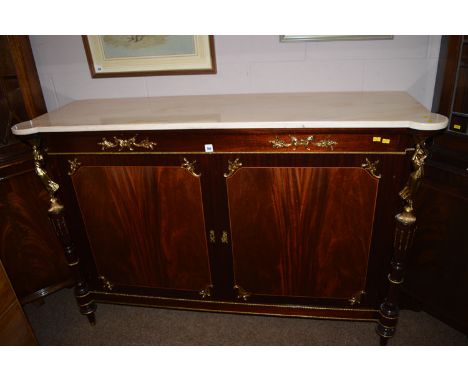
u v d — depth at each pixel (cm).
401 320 183
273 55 186
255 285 166
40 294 198
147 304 183
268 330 182
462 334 173
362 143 131
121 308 204
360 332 178
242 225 154
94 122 147
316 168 138
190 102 179
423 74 178
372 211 141
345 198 141
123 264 175
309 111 145
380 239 146
